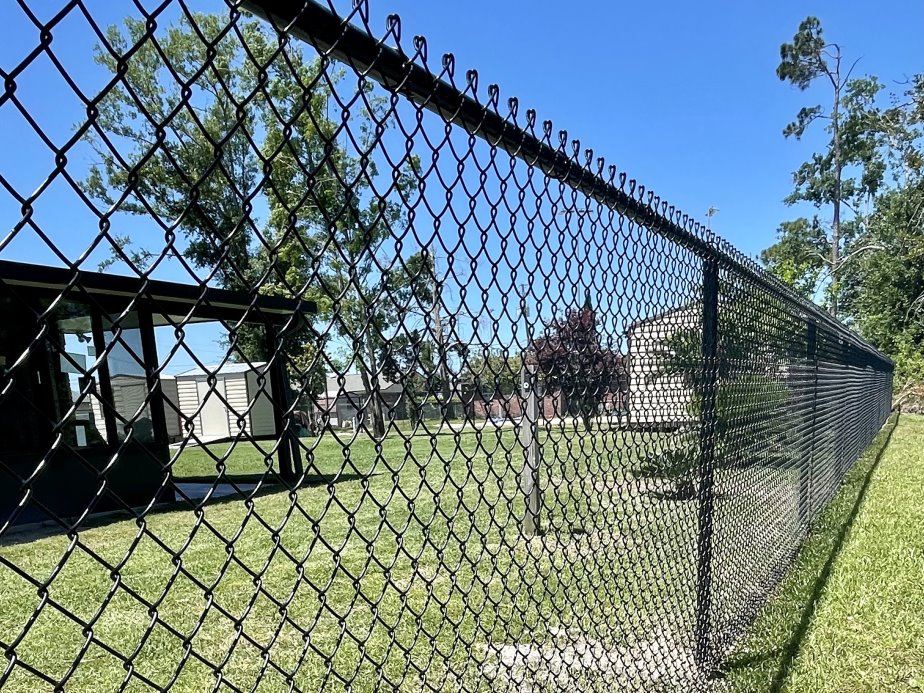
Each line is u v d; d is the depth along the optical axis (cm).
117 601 338
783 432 356
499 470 451
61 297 62
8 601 344
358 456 813
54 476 520
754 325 288
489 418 131
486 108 116
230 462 979
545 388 153
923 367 1862
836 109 2861
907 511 489
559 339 153
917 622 283
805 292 1614
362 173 93
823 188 3009
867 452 862
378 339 103
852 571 348
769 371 318
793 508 386
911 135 2227
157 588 357
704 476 226
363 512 519
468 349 120
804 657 250
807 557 376
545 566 327
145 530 72
